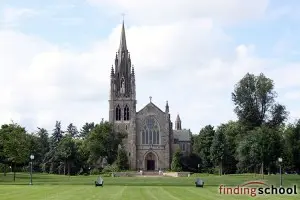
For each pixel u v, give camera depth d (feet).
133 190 214.07
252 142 371.15
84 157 570.05
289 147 387.55
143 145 555.69
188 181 319.68
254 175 383.24
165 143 555.28
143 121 558.56
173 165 542.57
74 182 299.17
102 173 519.60
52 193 189.37
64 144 530.68
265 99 423.64
